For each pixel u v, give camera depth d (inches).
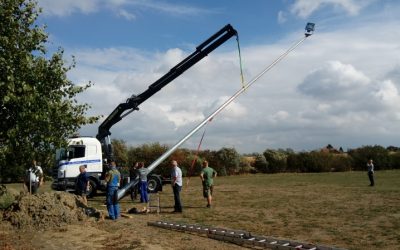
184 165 1867.6
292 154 2274.9
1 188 477.4
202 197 927.0
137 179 838.5
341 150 2554.1
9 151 411.8
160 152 1744.6
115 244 431.5
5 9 414.3
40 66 439.5
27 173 515.5
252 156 2381.9
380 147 2311.8
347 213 635.5
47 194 594.2
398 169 2266.2
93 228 526.6
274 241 418.6
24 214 533.6
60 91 463.2
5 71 400.2
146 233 497.0
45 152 452.4
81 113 483.2
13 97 389.4
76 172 979.3
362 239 450.6
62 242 443.5
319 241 445.4
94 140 999.6
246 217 617.0
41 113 424.8
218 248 415.5
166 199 899.4
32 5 440.8
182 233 498.0
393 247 412.8
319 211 661.9
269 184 1310.3
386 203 745.6
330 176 1743.4
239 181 1526.8
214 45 975.0
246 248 415.2
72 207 596.1
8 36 414.9
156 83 1003.9
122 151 1723.7
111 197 609.9
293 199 843.4
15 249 411.8
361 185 1186.6
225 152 2059.5
